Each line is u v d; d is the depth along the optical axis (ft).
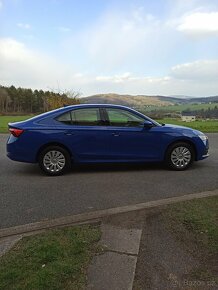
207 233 14.46
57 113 27.30
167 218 16.35
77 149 26.84
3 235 15.10
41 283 10.88
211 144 45.57
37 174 27.40
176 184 23.65
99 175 26.73
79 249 13.24
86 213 17.53
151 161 27.89
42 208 18.76
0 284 10.87
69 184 24.00
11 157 26.84
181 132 28.14
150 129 27.63
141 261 12.51
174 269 11.99
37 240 14.16
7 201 20.10
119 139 27.17
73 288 10.80
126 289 10.86
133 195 20.99
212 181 24.43
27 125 26.71
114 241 14.11
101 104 27.89
